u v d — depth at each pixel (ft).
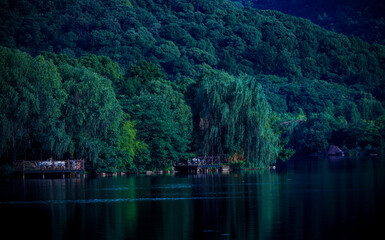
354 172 285.64
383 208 153.38
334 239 118.62
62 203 172.45
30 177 280.10
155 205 166.30
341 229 127.24
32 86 259.80
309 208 155.94
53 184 234.58
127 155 298.76
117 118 284.00
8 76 256.93
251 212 151.43
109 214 151.23
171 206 164.04
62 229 132.57
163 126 312.29
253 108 312.50
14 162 268.82
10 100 254.47
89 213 153.38
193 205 165.48
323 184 219.41
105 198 182.80
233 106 311.27
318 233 123.95
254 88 316.19
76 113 272.31
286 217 143.02
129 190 206.08
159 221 140.46
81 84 275.80
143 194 192.85
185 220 141.38
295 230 127.34
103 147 285.84
